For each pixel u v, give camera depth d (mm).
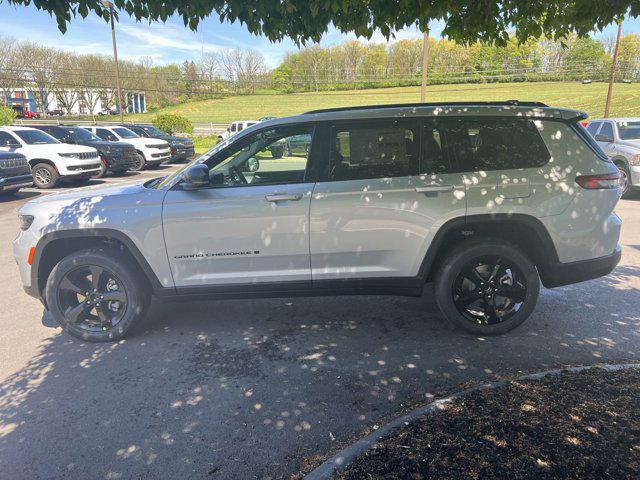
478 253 3957
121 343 4215
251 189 3998
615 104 53812
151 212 4031
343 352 3939
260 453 2705
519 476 2254
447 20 4684
